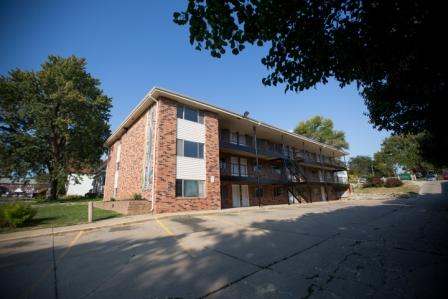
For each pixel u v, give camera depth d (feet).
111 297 10.73
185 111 51.93
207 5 11.64
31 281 12.91
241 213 43.45
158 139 45.09
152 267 14.58
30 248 20.18
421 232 22.95
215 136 56.08
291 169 79.87
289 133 79.15
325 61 14.49
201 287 11.47
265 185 76.95
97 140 99.40
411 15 11.05
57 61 89.66
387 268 13.34
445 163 50.44
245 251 17.62
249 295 10.46
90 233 26.21
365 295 10.16
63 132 84.74
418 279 11.56
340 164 122.11
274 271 13.38
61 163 90.48
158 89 46.11
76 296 11.01
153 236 23.76
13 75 83.61
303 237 22.08
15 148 83.92
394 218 33.65
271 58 14.48
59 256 17.63
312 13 12.73
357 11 12.51
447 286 10.59
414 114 26.43
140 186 51.90
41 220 34.12
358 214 39.93
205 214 41.83
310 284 11.48
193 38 12.37
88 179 151.74
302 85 15.21
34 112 80.59
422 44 11.71
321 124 156.15
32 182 186.50
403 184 121.29
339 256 15.93
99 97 95.30
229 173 67.41
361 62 14.17
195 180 49.26
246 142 76.33
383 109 27.63
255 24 12.46
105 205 54.90
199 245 19.69
